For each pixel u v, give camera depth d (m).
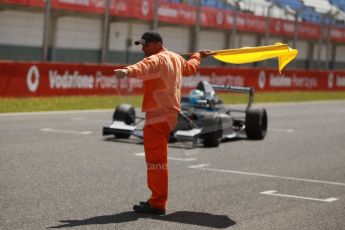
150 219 7.89
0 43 33.06
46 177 10.29
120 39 40.72
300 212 8.67
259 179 11.16
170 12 38.38
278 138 17.66
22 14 33.88
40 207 8.23
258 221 8.04
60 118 19.86
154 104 7.97
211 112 15.23
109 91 27.36
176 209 8.53
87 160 12.20
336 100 39.53
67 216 7.83
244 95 35.59
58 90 24.78
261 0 37.28
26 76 23.28
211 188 10.13
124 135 15.62
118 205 8.59
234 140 16.62
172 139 15.52
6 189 9.23
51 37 35.88
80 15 37.16
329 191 10.33
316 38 47.44
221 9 41.56
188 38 45.28
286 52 9.13
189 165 12.32
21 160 11.80
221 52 8.98
